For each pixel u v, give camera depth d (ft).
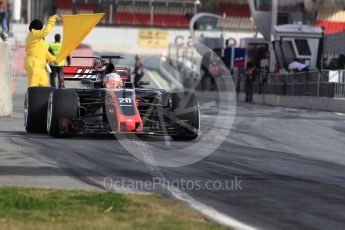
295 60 359.66
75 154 106.22
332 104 254.47
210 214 68.33
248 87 353.31
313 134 156.46
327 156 118.52
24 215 64.23
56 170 92.07
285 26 366.02
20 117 171.63
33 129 134.62
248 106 284.61
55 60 166.20
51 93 126.00
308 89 279.08
